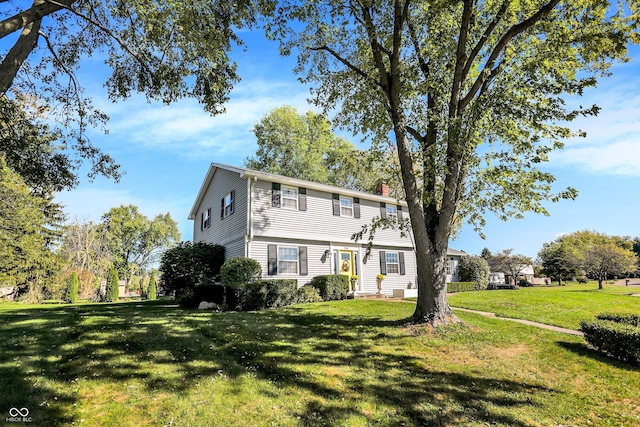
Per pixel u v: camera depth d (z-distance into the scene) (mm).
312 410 4594
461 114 8898
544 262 43969
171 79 9727
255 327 8727
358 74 10531
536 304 13328
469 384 5723
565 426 4543
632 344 6785
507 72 9516
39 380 4926
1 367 5266
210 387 5066
